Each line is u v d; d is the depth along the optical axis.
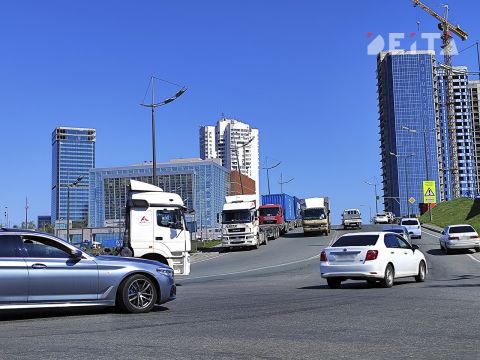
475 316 9.98
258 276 23.17
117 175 96.62
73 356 6.98
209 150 102.44
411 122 106.75
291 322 9.60
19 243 10.07
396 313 10.50
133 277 10.91
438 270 23.78
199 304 12.58
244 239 42.38
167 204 20.22
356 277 16.27
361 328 8.88
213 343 7.76
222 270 28.44
